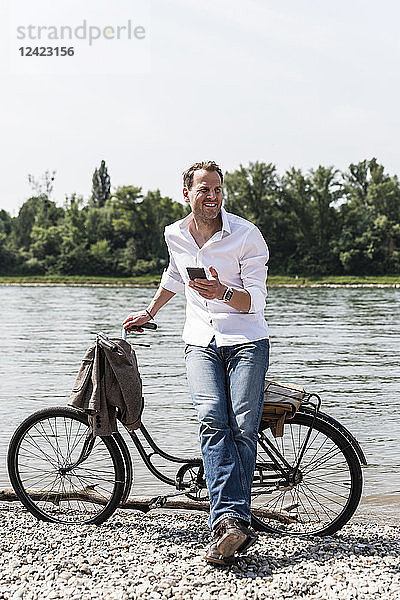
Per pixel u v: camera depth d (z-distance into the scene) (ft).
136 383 17.58
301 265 345.92
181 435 33.22
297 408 17.65
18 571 15.23
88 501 19.01
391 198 367.04
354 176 388.98
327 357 71.31
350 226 351.87
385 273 339.16
